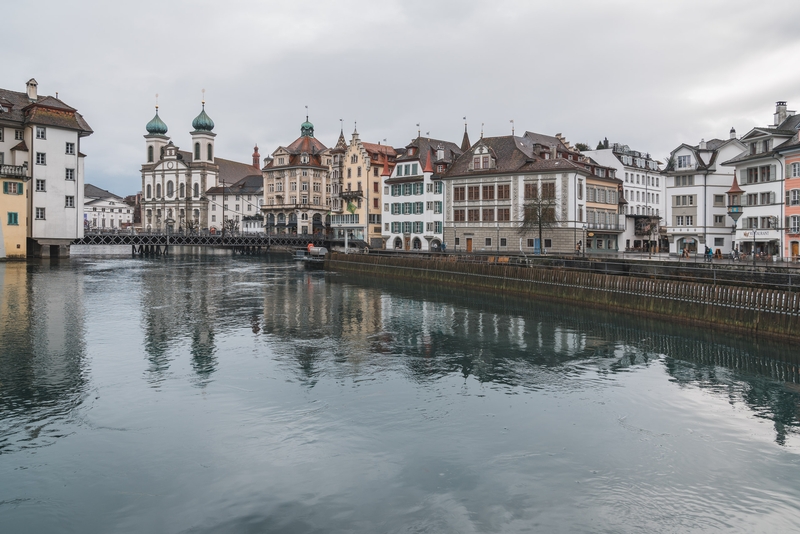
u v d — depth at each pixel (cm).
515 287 5006
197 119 17600
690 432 1681
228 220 17000
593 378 2255
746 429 1708
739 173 6556
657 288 3644
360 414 1817
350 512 1230
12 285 5119
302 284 5988
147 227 18438
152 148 18588
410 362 2497
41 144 8056
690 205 8512
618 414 1833
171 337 2962
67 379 2155
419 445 1577
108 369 2308
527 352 2709
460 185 8931
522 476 1396
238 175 19050
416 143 9962
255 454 1509
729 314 3169
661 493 1319
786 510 1247
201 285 5662
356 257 7769
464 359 2561
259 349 2719
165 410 1833
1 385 2073
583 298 4256
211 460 1471
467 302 4569
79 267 7512
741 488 1345
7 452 1509
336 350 2722
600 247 8625
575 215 7881
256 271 7869
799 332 2798
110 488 1327
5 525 1174
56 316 3528
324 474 1400
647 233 9631
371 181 11206
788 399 1995
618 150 10488
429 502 1273
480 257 6134
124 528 1170
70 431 1653
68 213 8338
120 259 10519
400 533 1155
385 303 4459
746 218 6425
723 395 2041
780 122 6725
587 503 1272
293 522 1193
